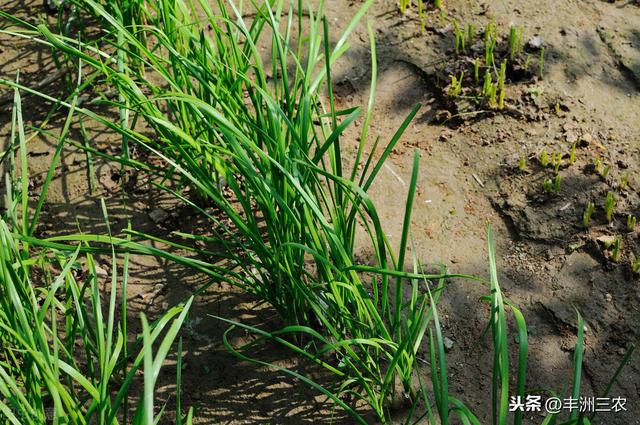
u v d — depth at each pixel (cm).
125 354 222
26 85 361
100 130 341
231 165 255
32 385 217
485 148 327
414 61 362
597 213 300
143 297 287
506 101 342
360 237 300
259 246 248
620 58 355
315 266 288
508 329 272
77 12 353
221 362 268
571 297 278
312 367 265
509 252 294
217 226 307
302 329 220
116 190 321
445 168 322
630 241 290
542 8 380
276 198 225
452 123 339
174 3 291
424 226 303
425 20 379
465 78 351
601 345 265
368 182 234
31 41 379
